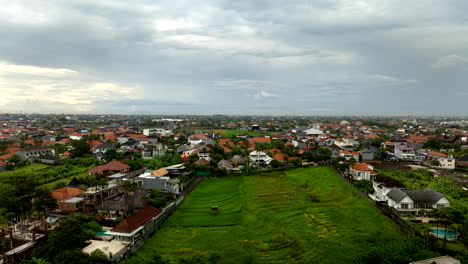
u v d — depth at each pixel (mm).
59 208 73438
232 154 150500
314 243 56188
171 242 57750
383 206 74000
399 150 153750
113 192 90812
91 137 190250
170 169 112938
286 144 175750
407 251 50031
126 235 54469
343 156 150500
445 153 159250
